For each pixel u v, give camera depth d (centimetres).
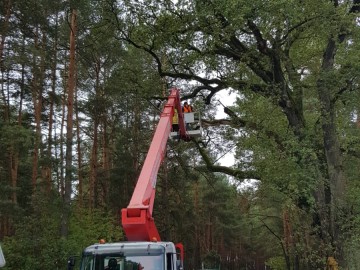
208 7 1872
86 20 2769
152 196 1227
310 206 1794
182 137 1797
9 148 2602
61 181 3062
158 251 1091
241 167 2277
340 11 1775
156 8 2103
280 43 1952
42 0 2748
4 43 2691
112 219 3055
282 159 1802
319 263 1777
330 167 1894
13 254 1989
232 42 2105
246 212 3788
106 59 3456
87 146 4222
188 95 2475
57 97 3072
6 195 2517
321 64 2169
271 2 1683
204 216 6078
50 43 3194
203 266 5591
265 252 8012
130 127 4066
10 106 3425
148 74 2561
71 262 1164
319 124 1956
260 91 2120
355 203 1794
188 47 2180
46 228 2144
